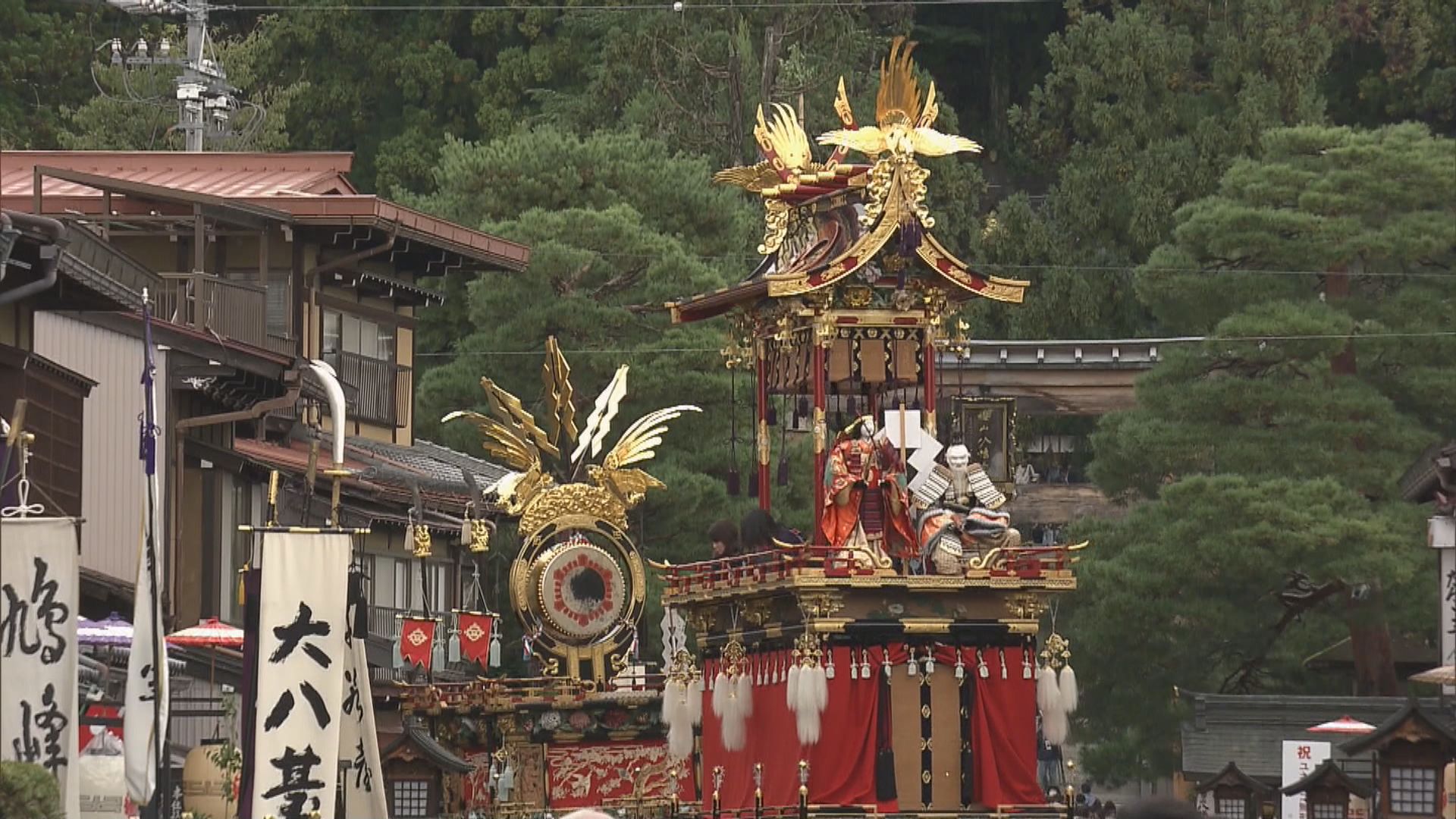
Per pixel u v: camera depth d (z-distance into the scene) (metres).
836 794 97.69
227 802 114.94
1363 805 125.50
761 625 103.31
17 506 94.31
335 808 100.50
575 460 144.00
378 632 162.50
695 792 115.38
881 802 97.81
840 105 105.75
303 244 165.38
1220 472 191.38
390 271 180.00
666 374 186.12
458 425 190.62
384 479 151.62
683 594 108.25
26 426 106.19
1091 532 192.25
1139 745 188.88
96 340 127.06
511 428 140.62
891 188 102.06
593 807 135.50
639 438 142.50
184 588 138.12
